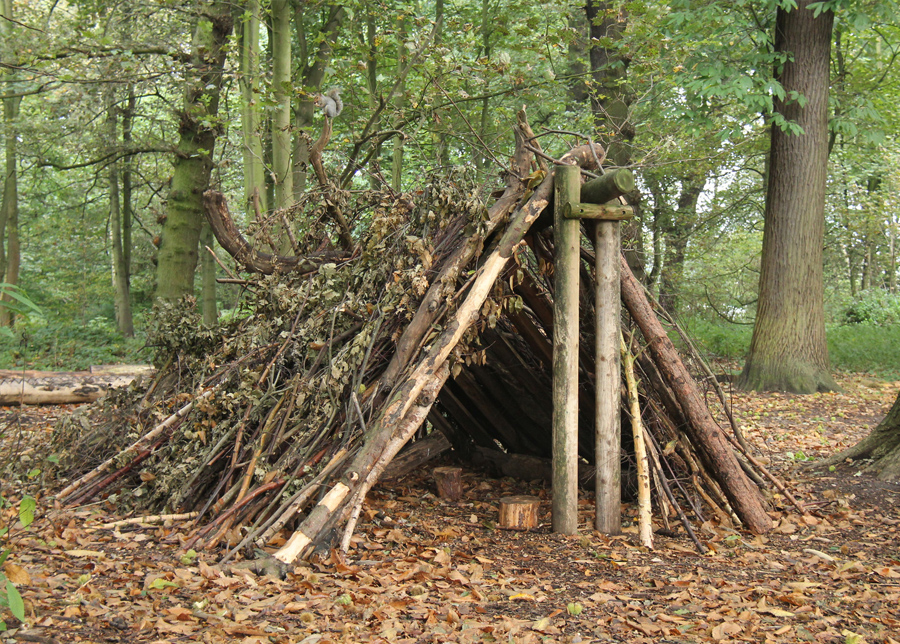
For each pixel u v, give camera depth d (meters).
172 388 5.35
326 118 5.24
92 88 11.01
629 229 5.33
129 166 15.17
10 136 13.31
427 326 4.23
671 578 3.63
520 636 2.75
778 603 3.28
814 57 11.12
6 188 16.95
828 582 3.59
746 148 15.23
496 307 4.44
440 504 5.22
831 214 20.02
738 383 11.48
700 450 4.83
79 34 9.27
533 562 3.91
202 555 3.57
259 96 8.34
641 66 8.20
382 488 5.56
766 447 7.14
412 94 7.61
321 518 3.62
